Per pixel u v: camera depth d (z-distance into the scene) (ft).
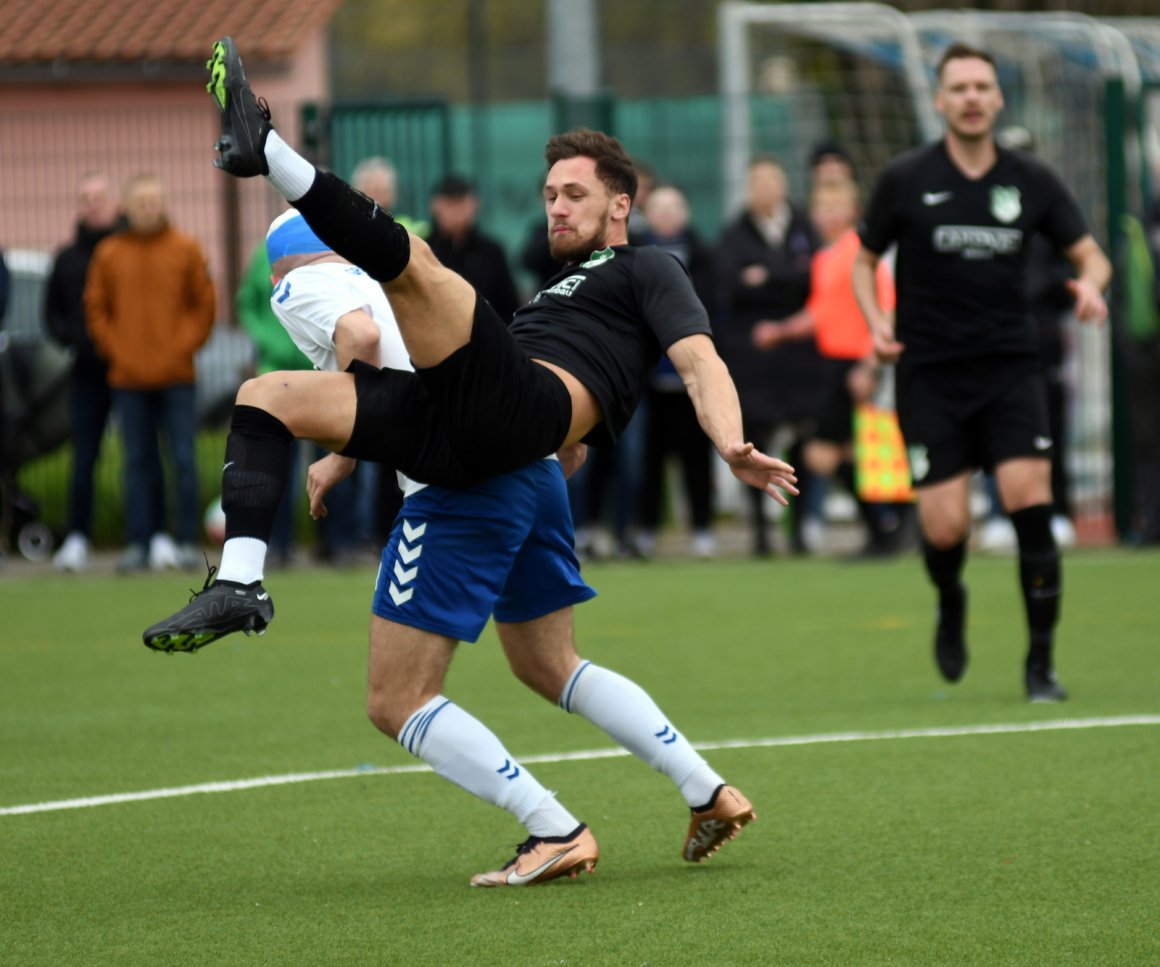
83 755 68.80
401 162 143.95
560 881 49.62
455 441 45.96
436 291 44.78
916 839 53.47
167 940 44.65
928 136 154.30
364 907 47.34
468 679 85.71
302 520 148.15
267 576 126.41
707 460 133.59
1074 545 137.80
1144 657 88.38
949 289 74.79
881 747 67.26
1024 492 75.10
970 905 46.42
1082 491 157.38
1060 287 129.08
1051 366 132.26
